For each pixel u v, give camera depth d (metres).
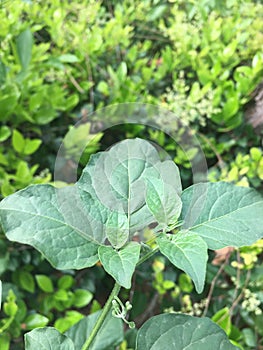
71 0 0.61
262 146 0.55
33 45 0.52
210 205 0.21
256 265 0.50
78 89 0.54
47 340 0.21
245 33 0.56
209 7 0.59
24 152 0.50
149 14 0.60
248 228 0.20
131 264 0.18
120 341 0.29
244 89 0.53
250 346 0.49
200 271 0.17
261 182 0.53
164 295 0.54
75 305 0.50
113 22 0.57
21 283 0.50
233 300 0.48
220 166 0.52
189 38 0.56
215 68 0.54
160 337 0.21
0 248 0.48
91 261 0.19
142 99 0.54
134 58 0.57
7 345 0.45
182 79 0.56
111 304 0.21
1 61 0.50
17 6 0.52
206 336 0.21
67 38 0.56
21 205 0.20
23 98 0.52
